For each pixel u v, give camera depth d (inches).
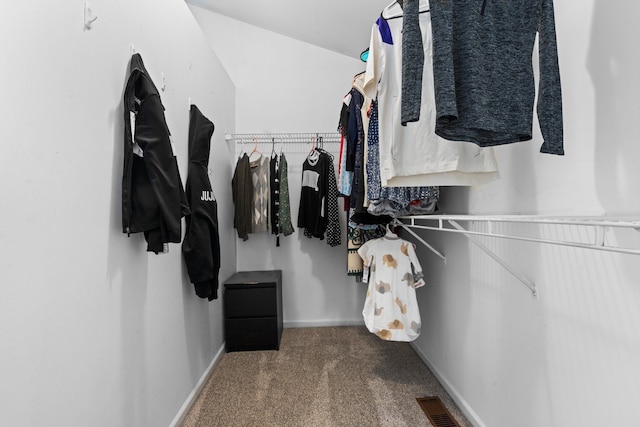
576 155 34.2
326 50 108.7
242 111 107.3
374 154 55.3
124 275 42.0
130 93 41.9
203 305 72.8
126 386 41.9
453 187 63.9
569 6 34.9
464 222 59.7
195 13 107.8
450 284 65.7
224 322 89.0
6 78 26.0
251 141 107.0
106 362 37.8
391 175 42.8
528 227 41.8
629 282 28.7
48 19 30.1
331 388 68.5
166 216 42.5
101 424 36.5
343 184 70.7
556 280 37.1
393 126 43.1
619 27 29.4
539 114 32.1
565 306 35.8
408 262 69.2
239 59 107.7
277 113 108.0
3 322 25.3
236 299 87.7
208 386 69.9
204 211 64.1
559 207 36.7
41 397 28.5
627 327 28.8
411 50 32.4
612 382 30.3
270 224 98.5
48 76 30.1
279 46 108.3
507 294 46.6
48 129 30.0
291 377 73.3
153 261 50.0
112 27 40.3
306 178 98.8
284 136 107.3
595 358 32.0
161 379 51.7
